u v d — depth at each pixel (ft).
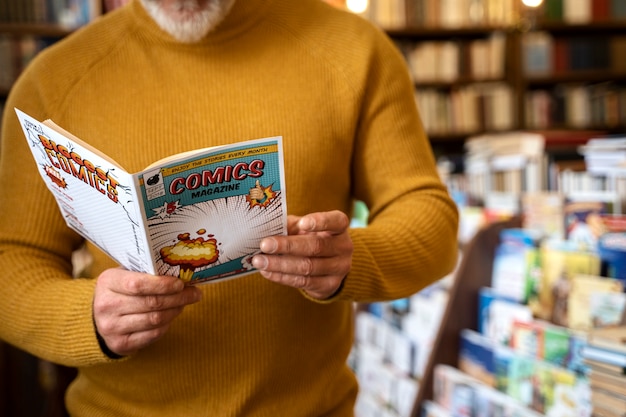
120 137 3.21
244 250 2.56
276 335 3.17
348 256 2.66
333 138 3.32
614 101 13.05
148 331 2.62
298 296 3.20
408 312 6.75
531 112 13.10
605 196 4.61
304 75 3.34
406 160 3.41
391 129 3.42
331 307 3.38
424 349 6.23
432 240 3.20
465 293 5.44
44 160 2.65
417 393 5.50
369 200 3.57
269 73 3.32
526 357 4.70
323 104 3.32
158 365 3.15
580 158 5.54
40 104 3.33
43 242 3.22
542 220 5.16
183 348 3.12
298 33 3.45
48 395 9.87
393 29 12.66
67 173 2.52
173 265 2.48
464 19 12.82
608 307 4.18
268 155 2.37
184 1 3.09
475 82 13.05
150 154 3.18
